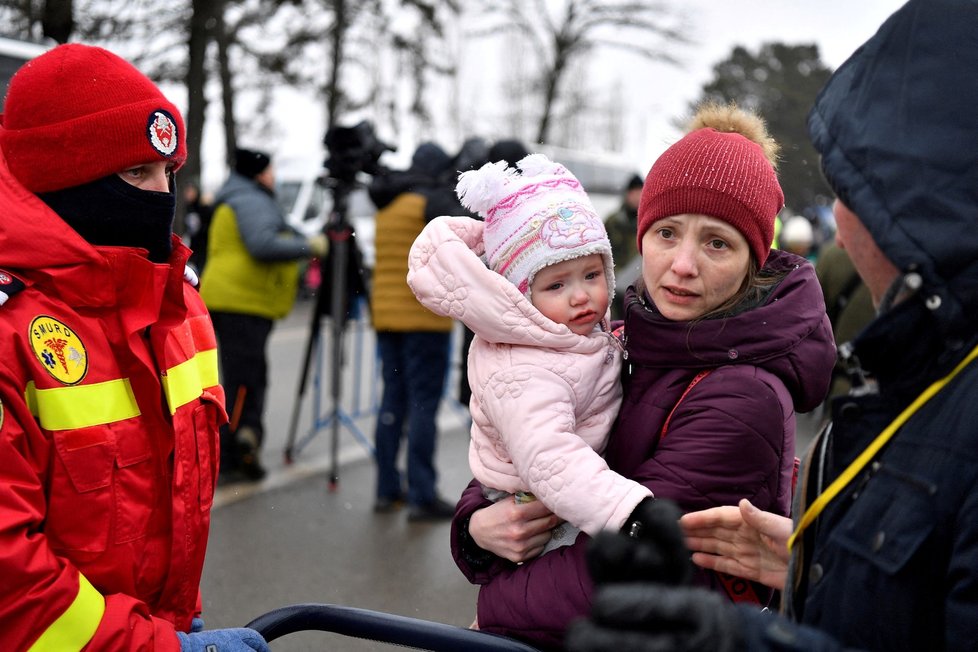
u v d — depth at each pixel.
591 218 1.86
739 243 1.73
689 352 1.71
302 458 6.74
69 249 1.68
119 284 1.74
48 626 1.52
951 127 1.24
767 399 1.66
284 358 11.33
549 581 1.76
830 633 1.28
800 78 37.59
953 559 1.16
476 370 1.85
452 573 4.62
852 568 1.26
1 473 1.53
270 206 5.79
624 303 1.93
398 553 4.88
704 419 1.67
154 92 1.82
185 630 1.88
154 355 1.80
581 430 1.83
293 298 6.07
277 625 1.87
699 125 1.94
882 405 1.31
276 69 17.41
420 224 5.25
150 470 1.76
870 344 1.29
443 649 1.81
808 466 1.48
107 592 1.69
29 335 1.61
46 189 1.73
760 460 1.65
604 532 0.94
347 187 5.96
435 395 5.42
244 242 5.72
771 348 1.68
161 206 1.82
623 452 1.79
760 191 1.73
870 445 1.32
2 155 1.75
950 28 1.27
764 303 1.74
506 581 1.84
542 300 1.85
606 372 1.84
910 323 1.26
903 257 1.24
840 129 1.33
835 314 4.98
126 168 1.76
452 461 6.80
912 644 1.21
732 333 1.68
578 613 1.71
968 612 1.13
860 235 1.35
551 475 1.70
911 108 1.27
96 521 1.66
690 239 1.73
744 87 37.97
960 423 1.21
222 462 6.03
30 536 1.54
